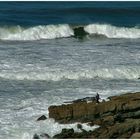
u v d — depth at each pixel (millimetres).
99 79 107562
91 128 79750
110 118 80250
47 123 82250
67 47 131625
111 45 136750
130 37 158125
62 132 78250
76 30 157250
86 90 98188
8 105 89500
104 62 115875
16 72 107812
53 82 104875
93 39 150375
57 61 115500
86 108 83188
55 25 155375
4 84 102250
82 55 121562
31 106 89125
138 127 77312
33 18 183750
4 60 115188
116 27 160250
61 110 83500
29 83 103812
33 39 148625
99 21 185500
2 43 137625
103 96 93500
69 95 94688
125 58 120438
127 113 81812
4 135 78250
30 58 117562
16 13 193625
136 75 110438
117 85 102812
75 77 107438
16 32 150625
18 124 81812
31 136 78562
